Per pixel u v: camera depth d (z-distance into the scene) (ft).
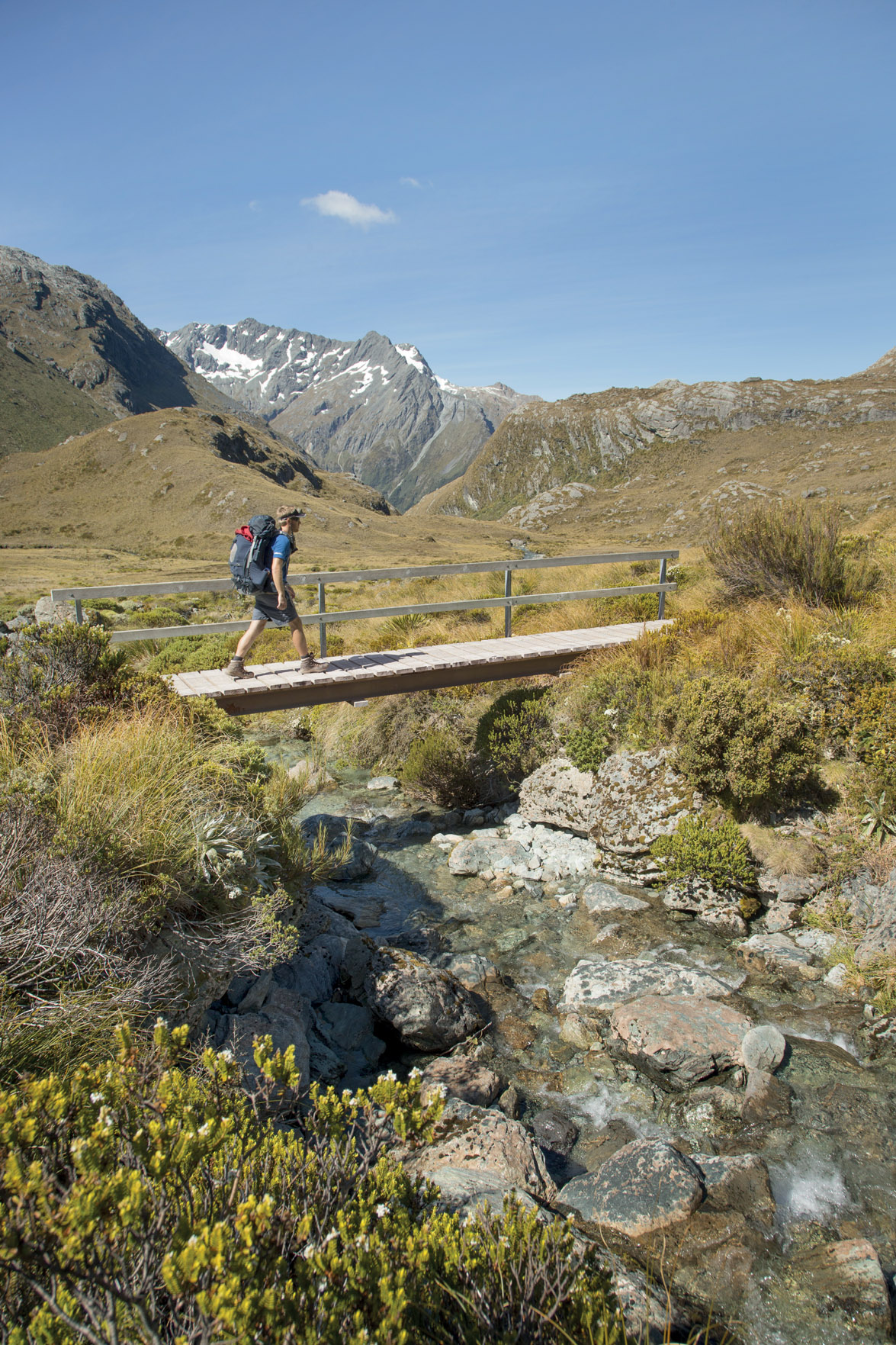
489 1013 17.10
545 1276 6.07
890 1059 14.85
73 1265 5.33
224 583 24.72
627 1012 15.97
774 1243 11.04
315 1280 5.52
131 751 15.01
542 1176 12.01
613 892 21.98
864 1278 10.30
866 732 21.57
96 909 10.98
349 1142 7.42
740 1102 13.98
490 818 28.58
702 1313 9.93
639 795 23.27
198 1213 6.16
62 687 18.40
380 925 21.12
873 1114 13.51
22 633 19.88
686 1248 10.89
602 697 26.73
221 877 13.50
